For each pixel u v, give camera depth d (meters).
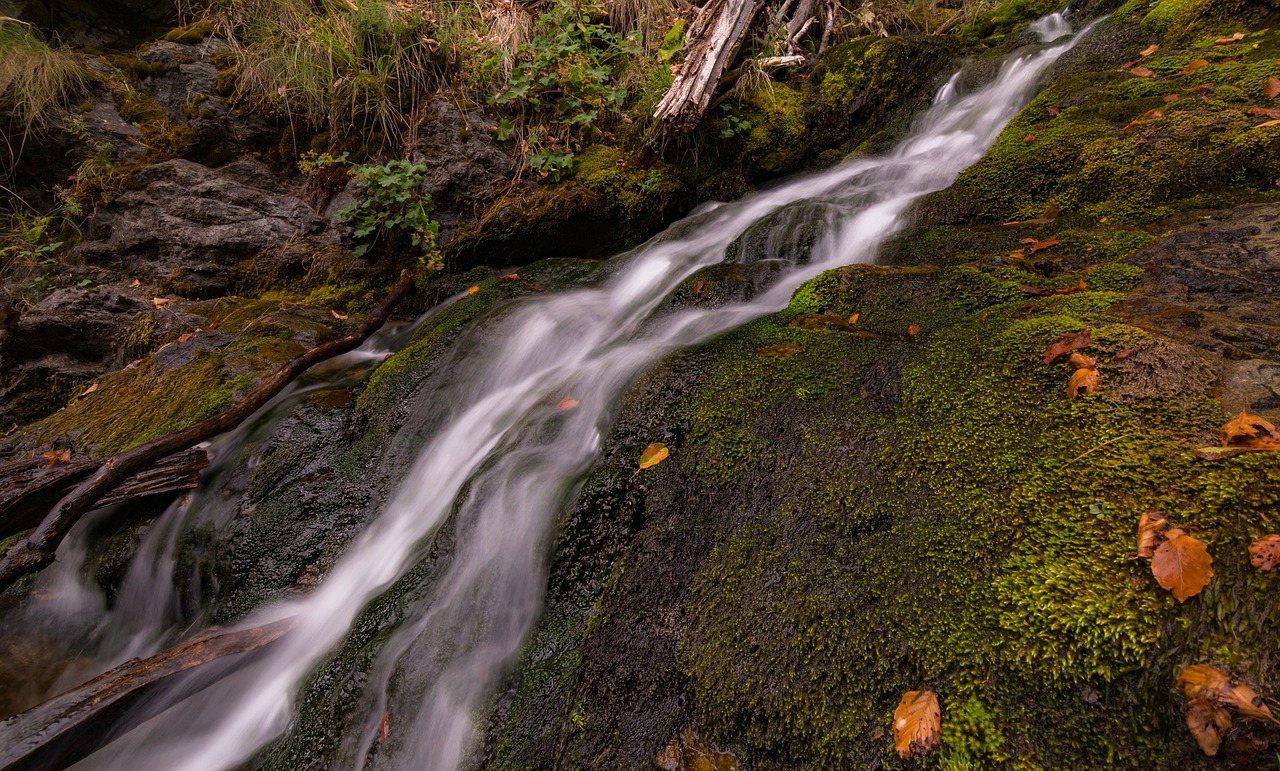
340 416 3.62
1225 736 1.17
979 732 1.33
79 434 3.72
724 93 5.77
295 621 2.69
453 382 3.61
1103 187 3.34
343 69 5.73
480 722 1.92
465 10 6.21
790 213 4.16
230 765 2.31
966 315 2.56
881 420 2.07
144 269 5.10
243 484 3.29
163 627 3.09
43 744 2.01
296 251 5.26
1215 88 3.58
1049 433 1.80
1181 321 2.09
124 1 6.19
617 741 1.73
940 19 7.27
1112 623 1.33
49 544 2.77
